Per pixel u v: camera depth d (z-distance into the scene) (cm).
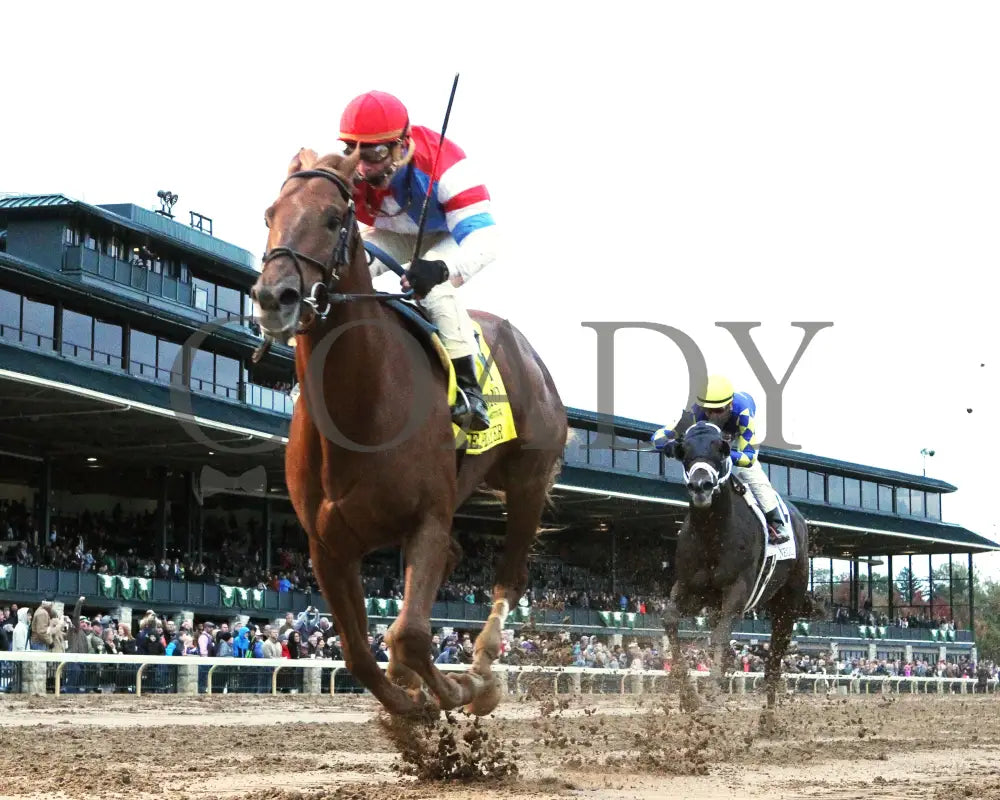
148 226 2989
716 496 909
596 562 3756
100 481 2956
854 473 4334
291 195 419
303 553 3297
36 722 974
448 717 495
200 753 646
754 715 1080
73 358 2311
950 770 599
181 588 2484
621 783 505
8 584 2127
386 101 483
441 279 467
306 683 1862
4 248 2816
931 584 4866
